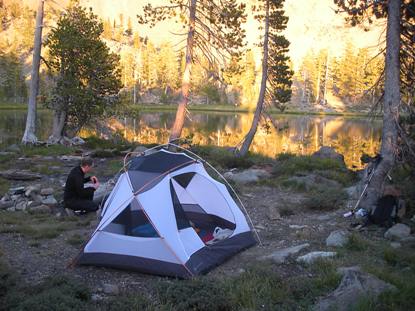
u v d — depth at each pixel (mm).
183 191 7988
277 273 6180
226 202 7965
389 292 5156
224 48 17781
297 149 28719
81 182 9312
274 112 81188
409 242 7352
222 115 75375
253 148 28766
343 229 8344
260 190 12102
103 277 6227
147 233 6508
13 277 5621
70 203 9289
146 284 6000
